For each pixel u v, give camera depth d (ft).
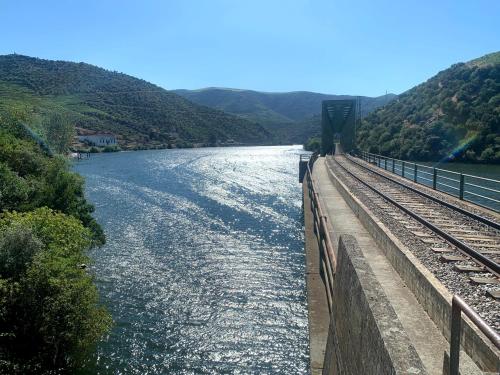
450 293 22.33
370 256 38.27
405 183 88.17
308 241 63.46
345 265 25.08
